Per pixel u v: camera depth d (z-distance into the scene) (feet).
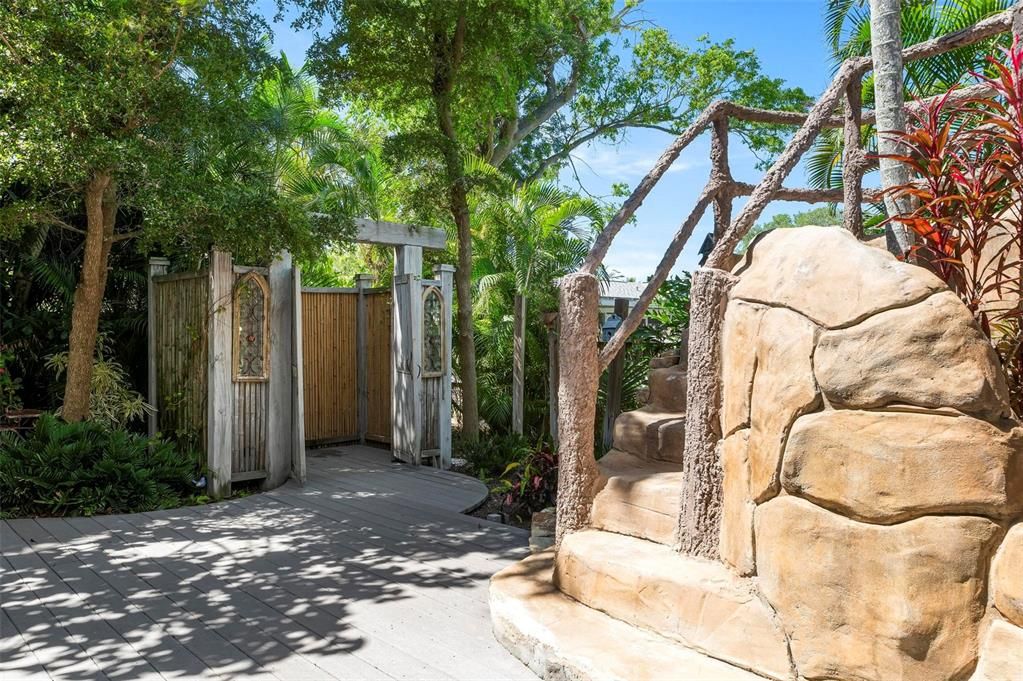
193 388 26.96
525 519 22.44
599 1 55.93
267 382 26.58
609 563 12.04
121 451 23.71
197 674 11.41
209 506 23.58
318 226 26.99
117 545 18.80
